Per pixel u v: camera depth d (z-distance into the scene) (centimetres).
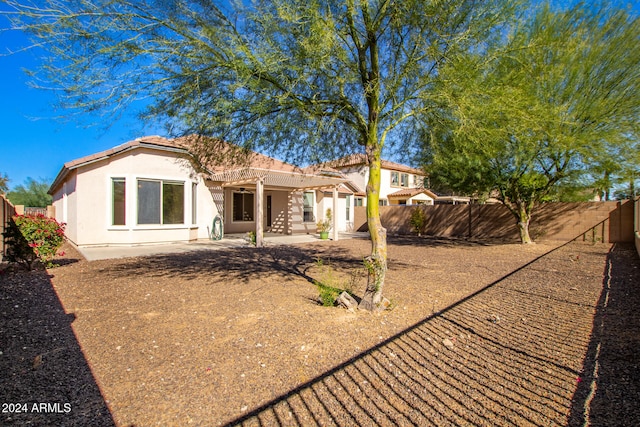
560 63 864
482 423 263
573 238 1634
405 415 274
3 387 314
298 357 377
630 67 1030
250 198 2067
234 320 499
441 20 511
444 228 2086
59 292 666
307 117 535
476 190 1480
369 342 418
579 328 466
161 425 262
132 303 589
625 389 309
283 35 491
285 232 2036
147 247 1345
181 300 608
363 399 297
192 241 1531
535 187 1450
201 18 488
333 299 580
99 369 351
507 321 495
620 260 1069
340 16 496
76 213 1300
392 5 489
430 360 371
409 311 541
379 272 541
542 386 318
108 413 276
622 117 1058
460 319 503
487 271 901
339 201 2417
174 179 1440
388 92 570
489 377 335
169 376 336
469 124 534
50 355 383
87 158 1258
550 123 721
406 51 559
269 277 816
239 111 538
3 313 532
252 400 295
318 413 276
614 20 1049
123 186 1338
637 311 536
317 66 472
